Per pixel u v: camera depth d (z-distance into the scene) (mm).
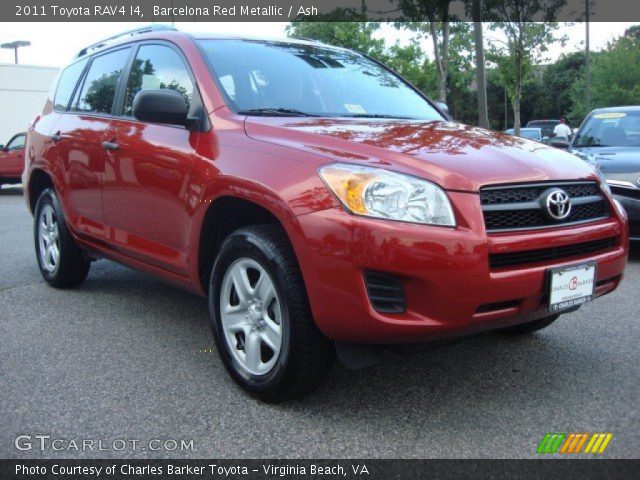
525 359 3514
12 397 3008
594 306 4531
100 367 3395
